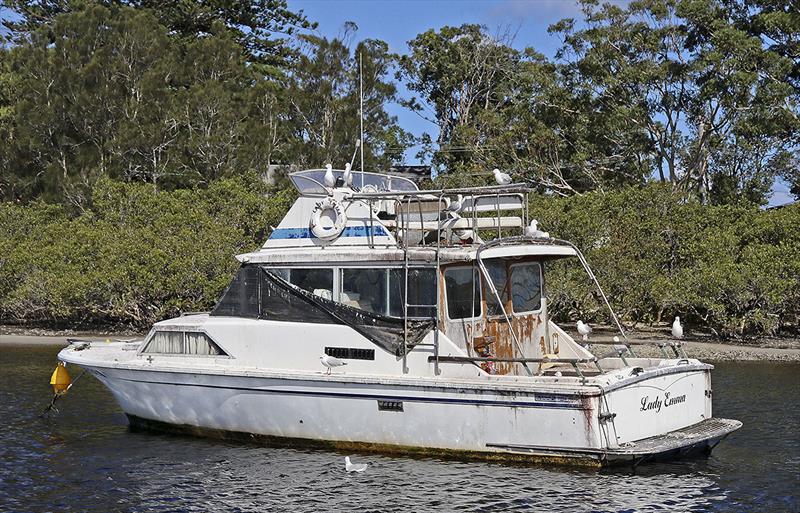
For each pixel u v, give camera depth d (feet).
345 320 44.86
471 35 207.51
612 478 40.52
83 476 43.55
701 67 148.15
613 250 109.60
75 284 111.04
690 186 161.07
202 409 47.88
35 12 214.69
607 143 165.27
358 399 43.83
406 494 39.42
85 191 154.40
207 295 112.47
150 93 169.68
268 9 224.74
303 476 42.14
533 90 186.29
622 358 43.93
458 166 170.81
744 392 69.00
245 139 166.81
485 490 39.63
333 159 164.96
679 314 115.65
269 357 46.39
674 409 43.73
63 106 169.07
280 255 46.83
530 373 42.37
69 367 79.87
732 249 111.45
